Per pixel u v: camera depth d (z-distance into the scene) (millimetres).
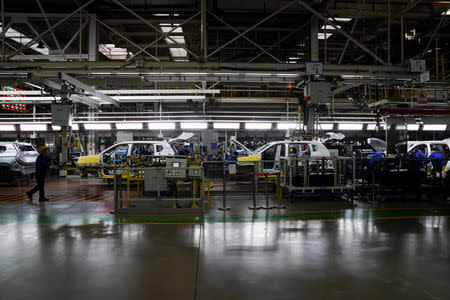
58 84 14375
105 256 4988
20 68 11516
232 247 5441
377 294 3676
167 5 13414
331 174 10258
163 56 19656
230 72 11727
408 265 4578
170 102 21344
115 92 17438
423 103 15148
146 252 5176
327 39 16828
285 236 6148
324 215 8172
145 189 8656
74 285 3918
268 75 12398
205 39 13375
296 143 13484
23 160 15320
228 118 20219
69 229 6742
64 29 14883
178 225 7090
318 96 12445
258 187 13969
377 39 16844
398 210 8828
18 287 3863
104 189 13961
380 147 15648
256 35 14758
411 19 14445
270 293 3699
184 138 17812
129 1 13312
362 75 12195
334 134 18109
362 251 5219
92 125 20312
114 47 17969
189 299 3553
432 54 18531
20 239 5977
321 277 4156
